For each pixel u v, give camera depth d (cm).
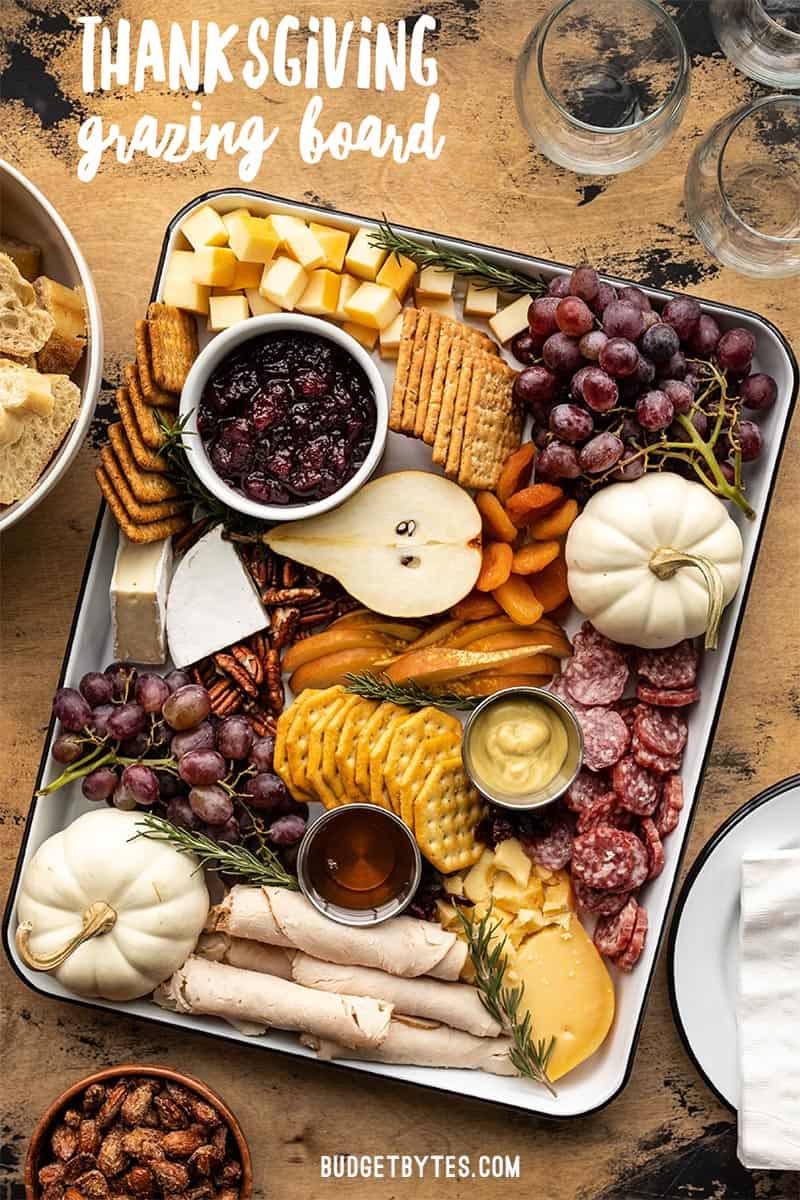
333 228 162
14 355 152
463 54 169
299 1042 158
